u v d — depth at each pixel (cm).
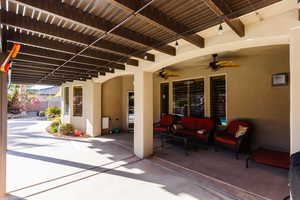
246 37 261
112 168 370
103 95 770
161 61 393
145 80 450
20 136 715
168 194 266
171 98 722
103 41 311
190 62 560
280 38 247
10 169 363
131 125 830
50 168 369
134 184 298
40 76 639
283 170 355
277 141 439
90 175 335
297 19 219
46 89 2183
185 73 662
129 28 266
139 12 198
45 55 357
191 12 220
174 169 364
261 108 468
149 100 459
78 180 314
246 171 351
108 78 644
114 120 808
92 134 705
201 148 527
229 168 368
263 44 281
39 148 526
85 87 748
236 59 516
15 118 1515
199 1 196
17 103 1809
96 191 276
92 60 437
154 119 794
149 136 455
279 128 436
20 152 483
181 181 309
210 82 588
